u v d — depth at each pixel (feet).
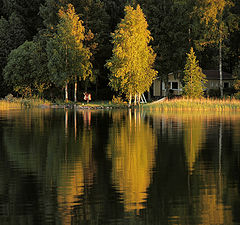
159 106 233.96
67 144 97.50
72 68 286.87
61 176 64.75
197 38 308.81
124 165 72.95
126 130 126.00
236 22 274.16
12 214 47.57
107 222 45.32
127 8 252.62
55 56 280.72
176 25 295.89
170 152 85.87
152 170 69.00
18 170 69.26
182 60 303.89
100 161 76.54
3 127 136.46
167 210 48.78
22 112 217.56
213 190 56.80
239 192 55.83
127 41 248.52
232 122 150.51
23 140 104.73
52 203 51.26
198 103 223.92
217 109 215.31
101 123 148.97
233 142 100.01
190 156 81.46
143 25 252.62
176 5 295.89
